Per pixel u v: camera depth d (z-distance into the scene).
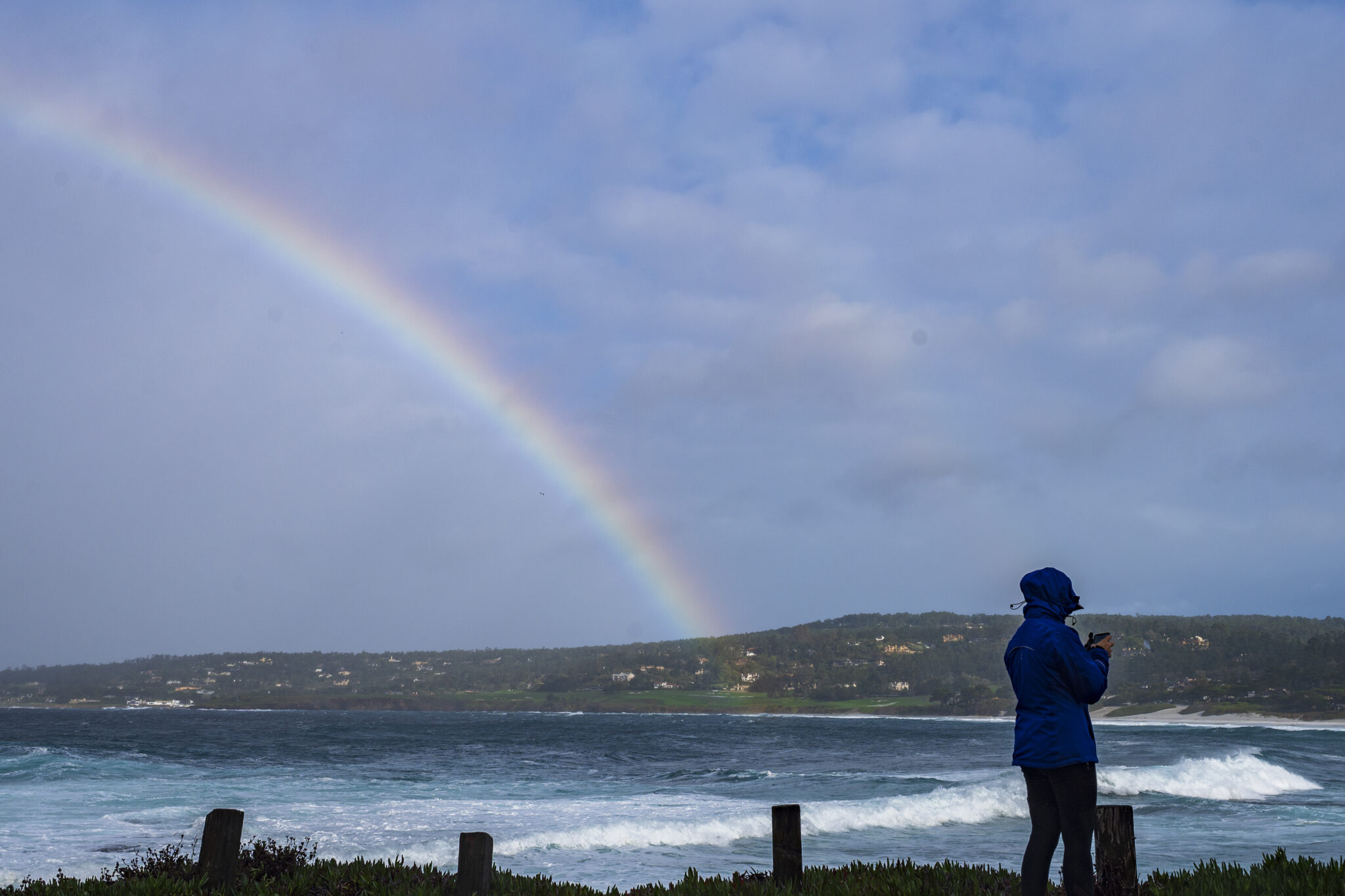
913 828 18.98
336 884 7.61
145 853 14.37
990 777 29.88
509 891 7.75
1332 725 169.62
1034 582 5.36
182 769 33.78
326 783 28.31
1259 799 25.02
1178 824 19.00
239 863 7.97
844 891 7.50
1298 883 6.69
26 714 191.88
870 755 52.47
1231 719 194.62
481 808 20.91
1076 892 4.80
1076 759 4.79
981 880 7.74
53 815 18.94
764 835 17.05
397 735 81.19
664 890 8.33
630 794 25.72
